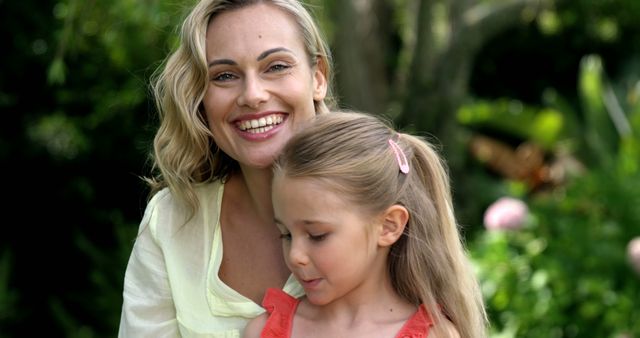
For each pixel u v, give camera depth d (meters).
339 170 1.91
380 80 6.63
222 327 2.10
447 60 6.36
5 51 6.93
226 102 2.07
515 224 5.11
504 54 8.71
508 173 7.45
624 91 7.65
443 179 2.14
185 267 2.16
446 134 6.54
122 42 5.55
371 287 2.02
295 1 2.14
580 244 5.22
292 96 2.08
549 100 7.57
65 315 6.97
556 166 7.16
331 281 1.93
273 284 2.16
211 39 2.08
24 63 6.95
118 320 6.70
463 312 2.09
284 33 2.08
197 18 2.08
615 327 4.86
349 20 6.02
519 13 6.33
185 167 2.18
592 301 4.93
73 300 7.32
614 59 8.65
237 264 2.19
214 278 2.12
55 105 7.19
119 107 7.05
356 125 2.01
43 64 6.93
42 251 7.49
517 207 5.14
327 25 5.98
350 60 6.08
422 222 2.05
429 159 2.11
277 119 2.09
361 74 6.14
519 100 8.73
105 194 7.56
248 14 2.07
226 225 2.21
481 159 7.53
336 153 1.93
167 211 2.22
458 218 6.68
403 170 2.01
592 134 6.87
